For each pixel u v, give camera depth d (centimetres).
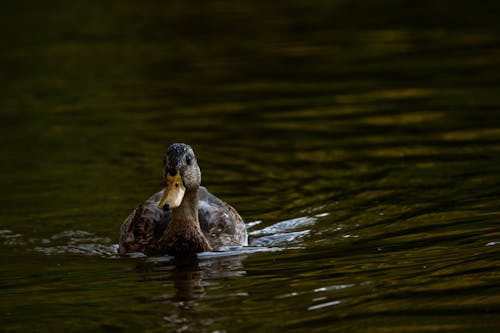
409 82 2836
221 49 3475
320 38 3572
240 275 1373
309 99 2712
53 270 1459
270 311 1175
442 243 1468
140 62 3312
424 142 2192
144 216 1623
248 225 1709
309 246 1526
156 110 2673
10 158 2234
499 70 2905
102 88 2973
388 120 2430
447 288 1223
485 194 1753
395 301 1182
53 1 4591
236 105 2692
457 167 1964
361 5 4209
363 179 1936
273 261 1448
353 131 2344
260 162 2127
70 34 3841
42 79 3127
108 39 3728
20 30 3938
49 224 1748
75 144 2341
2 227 1731
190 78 3062
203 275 1385
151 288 1323
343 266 1377
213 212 1631
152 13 4266
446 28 3619
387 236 1543
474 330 1066
